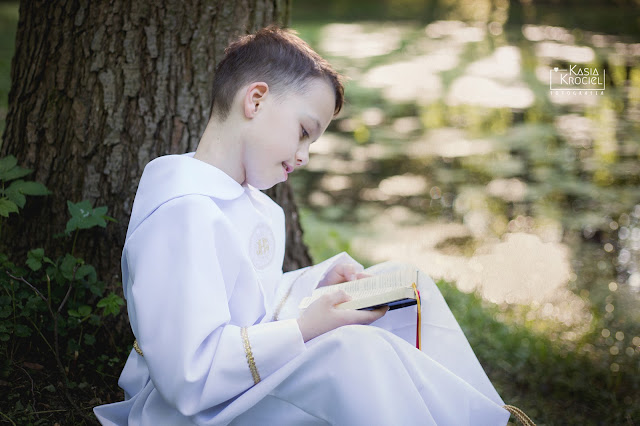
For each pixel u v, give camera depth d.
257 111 1.87
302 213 5.61
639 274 4.68
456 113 8.57
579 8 17.81
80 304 2.48
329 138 7.71
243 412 1.70
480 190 6.27
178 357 1.60
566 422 2.73
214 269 1.70
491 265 4.81
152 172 1.87
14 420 2.05
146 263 1.69
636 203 5.93
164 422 1.74
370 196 6.15
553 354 3.24
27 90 2.66
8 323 2.30
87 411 2.18
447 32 14.64
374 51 12.32
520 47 12.52
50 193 2.54
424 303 2.05
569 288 4.42
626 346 3.45
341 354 1.64
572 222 5.59
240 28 2.72
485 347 3.28
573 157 7.00
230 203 1.88
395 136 7.72
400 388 1.64
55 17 2.62
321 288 2.10
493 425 1.79
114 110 2.60
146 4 2.60
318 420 1.71
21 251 2.62
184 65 2.65
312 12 17.91
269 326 1.69
